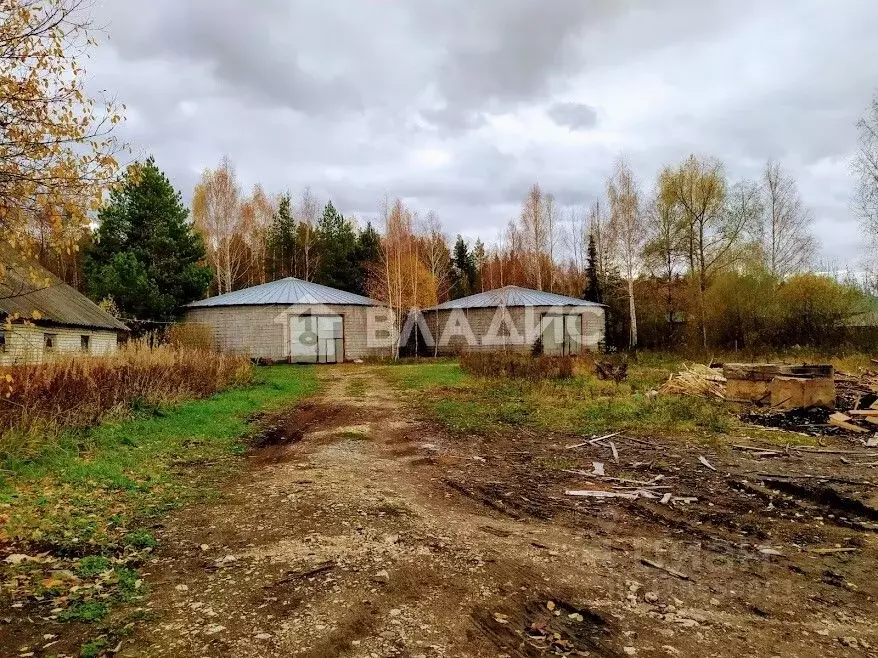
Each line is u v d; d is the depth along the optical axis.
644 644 3.54
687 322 33.69
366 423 11.73
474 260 64.50
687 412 11.91
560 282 50.09
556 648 3.48
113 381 10.79
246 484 7.18
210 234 38.62
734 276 29.67
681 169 31.70
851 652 3.48
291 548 5.02
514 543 5.25
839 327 26.77
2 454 7.24
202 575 4.47
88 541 5.11
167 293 28.58
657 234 33.72
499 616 3.87
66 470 7.10
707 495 6.85
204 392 14.55
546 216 44.16
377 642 3.51
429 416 12.59
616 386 16.31
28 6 4.69
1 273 5.25
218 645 3.45
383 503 6.39
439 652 3.42
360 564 4.69
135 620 3.74
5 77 4.66
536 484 7.37
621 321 36.28
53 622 3.68
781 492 6.96
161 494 6.63
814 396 11.84
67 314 18.22
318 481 7.32
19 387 8.62
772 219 35.06
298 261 51.47
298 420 12.24
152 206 28.89
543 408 13.12
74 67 4.95
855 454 8.65
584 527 5.76
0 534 5.07
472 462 8.55
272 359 27.94
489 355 21.84
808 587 4.39
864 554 5.06
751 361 23.64
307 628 3.67
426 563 4.74
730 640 3.60
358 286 46.50
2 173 4.72
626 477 7.67
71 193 4.99
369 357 30.23
